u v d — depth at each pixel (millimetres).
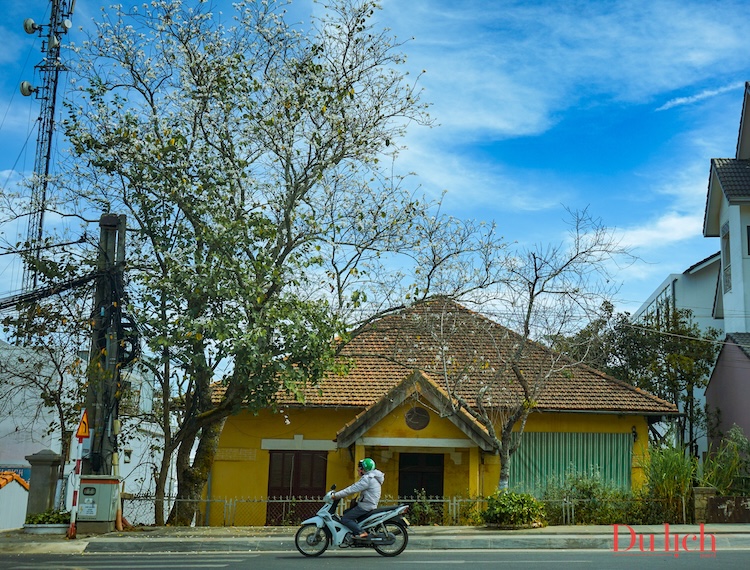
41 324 19641
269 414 23188
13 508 23234
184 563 13273
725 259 29297
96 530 17094
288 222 18078
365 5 17859
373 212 18766
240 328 16656
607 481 22297
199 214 17797
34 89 27156
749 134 29578
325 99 17672
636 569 12234
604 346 24984
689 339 29016
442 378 23266
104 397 17672
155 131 18031
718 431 28047
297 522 21078
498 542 16016
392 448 22656
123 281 17641
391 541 14203
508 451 19109
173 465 33344
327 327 17328
